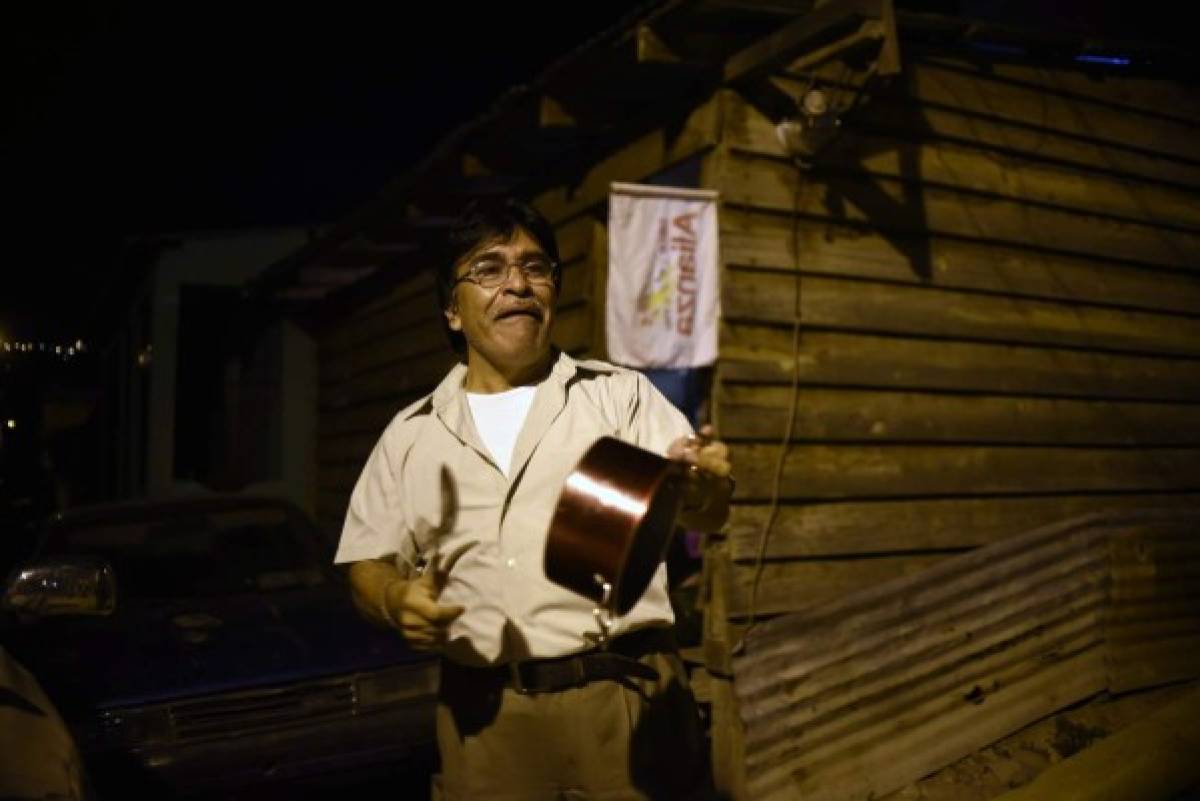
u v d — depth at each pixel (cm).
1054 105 561
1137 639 534
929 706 480
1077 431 556
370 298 980
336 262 914
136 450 1282
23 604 300
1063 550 527
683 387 627
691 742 212
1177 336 597
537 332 216
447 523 209
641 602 209
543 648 202
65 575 304
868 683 469
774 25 452
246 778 355
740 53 454
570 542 177
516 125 559
